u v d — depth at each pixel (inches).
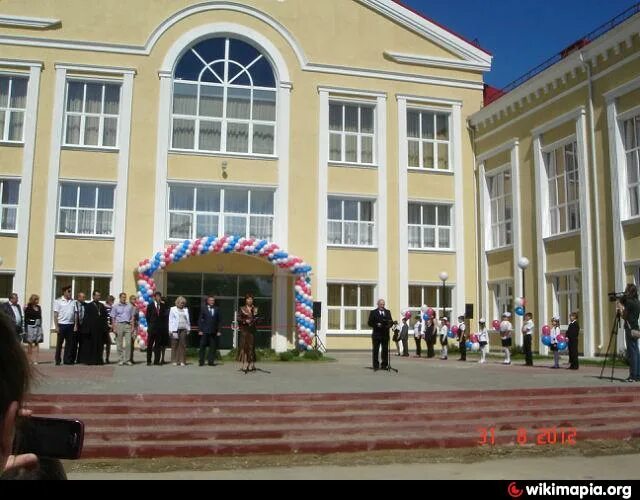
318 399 429.1
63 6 1024.2
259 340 1051.3
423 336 998.4
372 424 394.3
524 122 1034.1
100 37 1032.8
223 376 565.0
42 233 981.8
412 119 1166.3
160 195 1026.7
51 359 740.7
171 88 1053.8
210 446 346.9
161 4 1063.6
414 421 405.7
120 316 686.5
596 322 855.1
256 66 1102.4
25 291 964.6
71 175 1003.3
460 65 1178.0
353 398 432.8
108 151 1019.3
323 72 1116.5
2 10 1002.7
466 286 1138.0
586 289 870.4
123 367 644.7
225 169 1059.3
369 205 1125.1
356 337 1077.8
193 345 1025.5
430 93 1161.4
